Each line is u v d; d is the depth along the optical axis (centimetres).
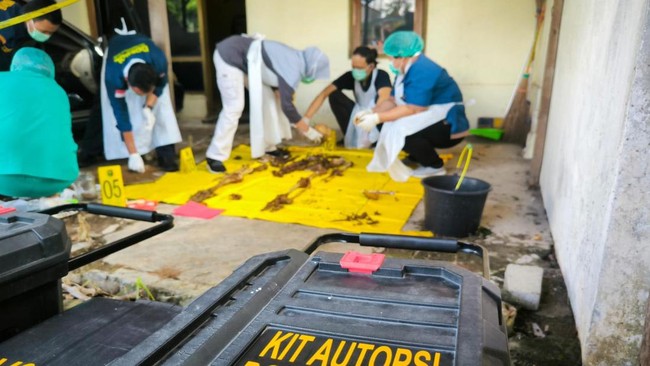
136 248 302
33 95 299
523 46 571
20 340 145
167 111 462
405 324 100
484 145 564
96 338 147
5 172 298
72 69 500
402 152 532
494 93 594
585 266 208
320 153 529
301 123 469
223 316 106
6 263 142
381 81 506
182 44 739
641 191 163
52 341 145
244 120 715
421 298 108
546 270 273
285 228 335
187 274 269
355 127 543
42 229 153
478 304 104
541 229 331
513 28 570
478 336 93
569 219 258
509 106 575
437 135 438
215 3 870
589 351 187
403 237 155
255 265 129
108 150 466
